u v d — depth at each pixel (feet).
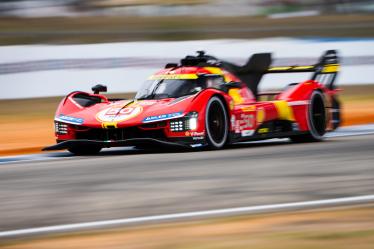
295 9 316.40
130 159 93.56
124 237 49.16
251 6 319.88
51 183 73.97
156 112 102.06
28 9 301.63
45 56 186.39
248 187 68.74
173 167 83.56
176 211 58.34
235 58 202.08
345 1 326.24
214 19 310.04
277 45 204.54
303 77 202.90
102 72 189.88
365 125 152.05
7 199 65.57
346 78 207.72
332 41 208.54
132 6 314.76
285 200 61.98
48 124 159.12
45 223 55.16
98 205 61.52
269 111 114.52
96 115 104.63
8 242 48.67
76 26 287.28
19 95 185.06
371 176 73.67
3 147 121.70
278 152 98.02
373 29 270.67
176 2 318.04
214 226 52.11
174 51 197.98
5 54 183.62
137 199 63.72
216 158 91.86
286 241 47.01
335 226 51.13
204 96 103.55
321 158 89.25
